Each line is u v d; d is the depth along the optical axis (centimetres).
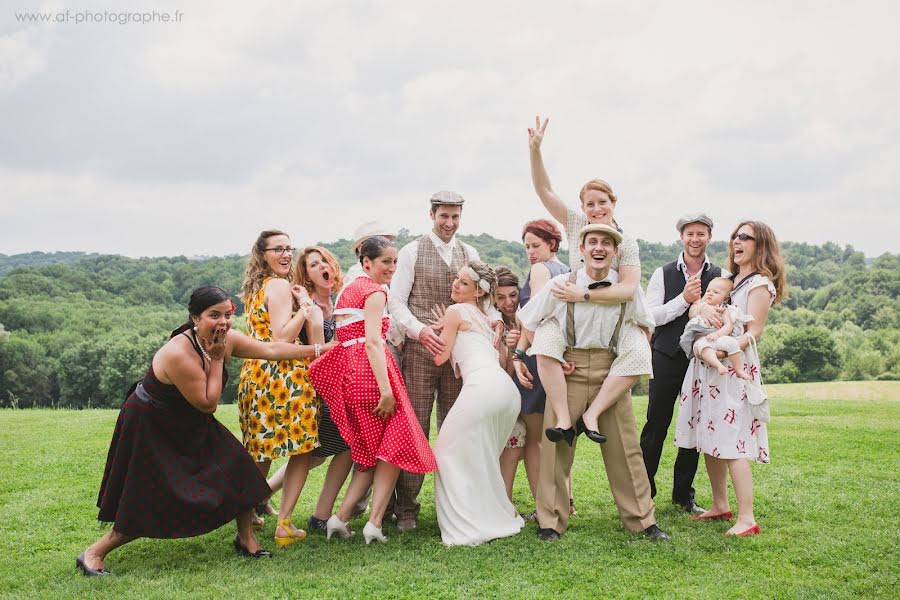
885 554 456
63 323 5972
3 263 10662
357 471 516
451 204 560
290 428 486
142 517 423
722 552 464
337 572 432
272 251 517
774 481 642
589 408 498
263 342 467
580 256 526
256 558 462
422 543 493
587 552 464
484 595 393
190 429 436
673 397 579
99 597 390
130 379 4806
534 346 500
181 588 408
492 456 513
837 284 8638
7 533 513
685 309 571
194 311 427
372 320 487
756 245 526
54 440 886
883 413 1130
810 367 5975
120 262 8156
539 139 536
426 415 555
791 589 398
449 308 533
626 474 505
